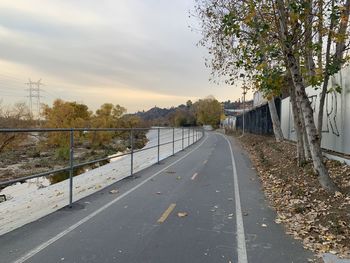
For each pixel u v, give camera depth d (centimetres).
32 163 1561
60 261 538
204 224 744
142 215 810
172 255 567
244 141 4253
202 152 2692
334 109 1472
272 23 1188
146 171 1571
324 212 795
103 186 1222
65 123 7275
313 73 1475
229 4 1570
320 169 959
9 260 541
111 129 1167
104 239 641
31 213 882
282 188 1120
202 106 14450
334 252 579
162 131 4559
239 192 1097
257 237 664
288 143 2472
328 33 1059
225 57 2302
